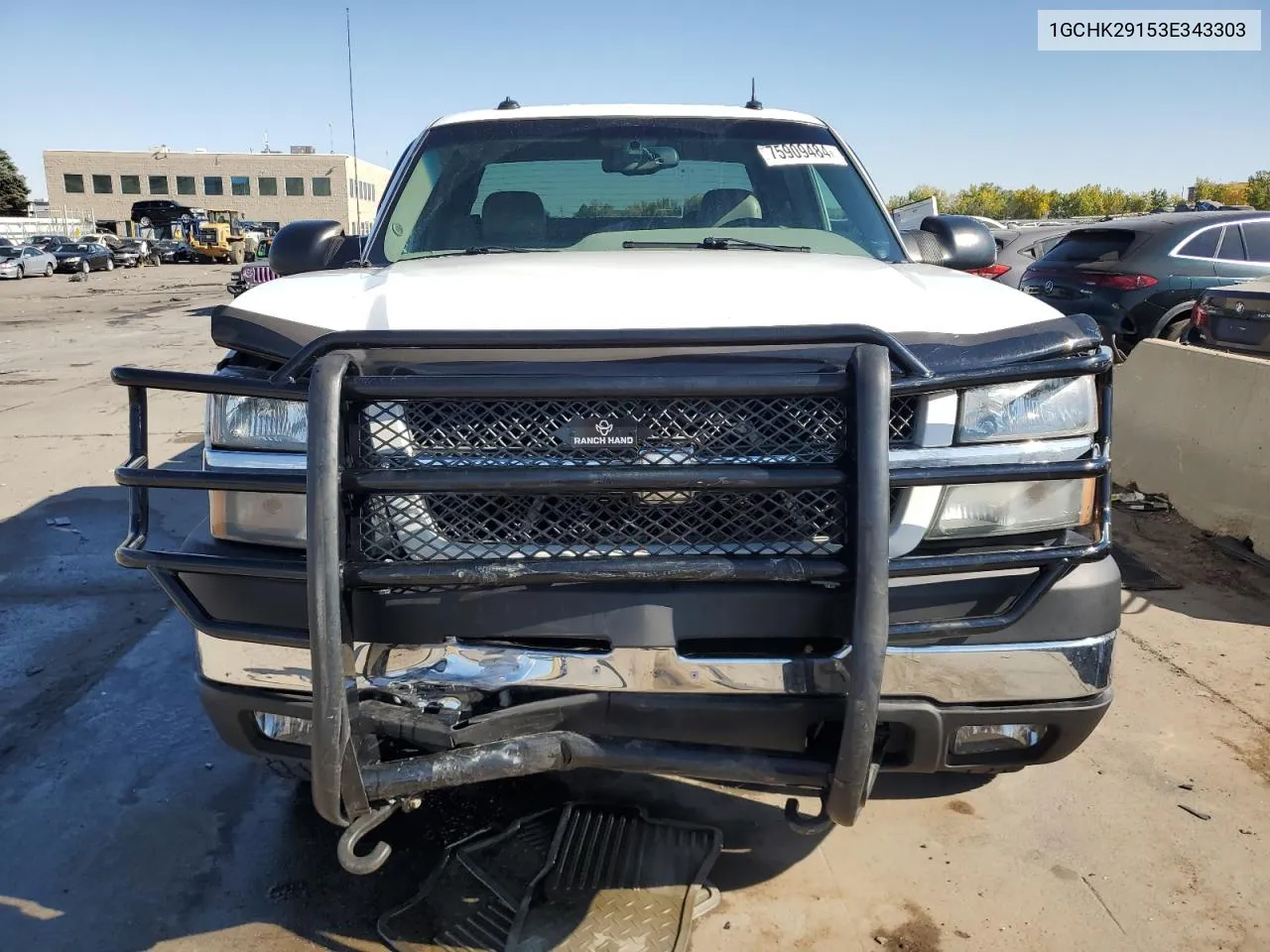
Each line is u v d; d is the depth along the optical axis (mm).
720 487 1854
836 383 1840
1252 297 6660
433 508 1976
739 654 1993
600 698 1997
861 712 1813
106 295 27359
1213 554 5105
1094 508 2135
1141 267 8898
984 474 1965
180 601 2141
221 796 2982
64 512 5848
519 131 3721
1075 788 2984
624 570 1872
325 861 2664
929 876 2598
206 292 28719
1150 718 3400
